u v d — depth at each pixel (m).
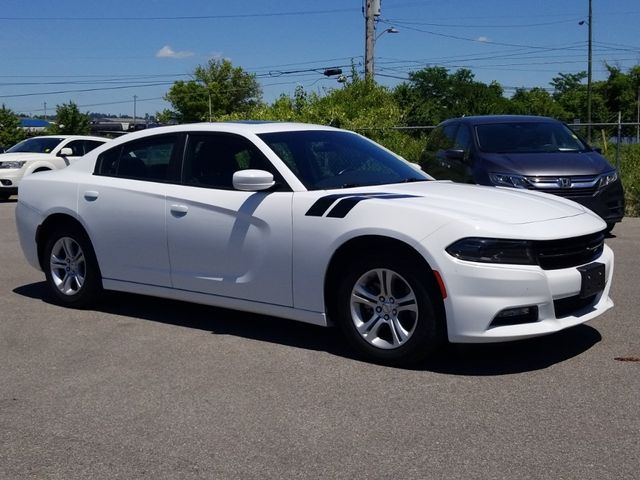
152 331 6.25
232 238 5.80
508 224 4.92
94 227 6.66
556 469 3.68
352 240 5.22
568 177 9.93
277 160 5.80
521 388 4.75
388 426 4.23
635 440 3.98
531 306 4.84
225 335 6.09
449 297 4.84
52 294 7.18
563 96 71.12
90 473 3.79
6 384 5.08
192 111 51.53
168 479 3.70
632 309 6.56
